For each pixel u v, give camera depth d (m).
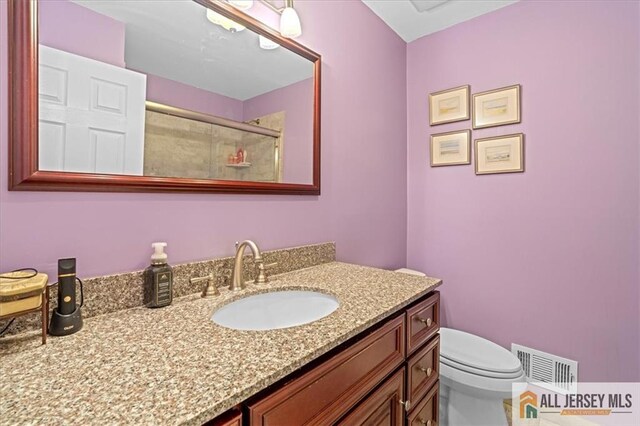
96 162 0.75
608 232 1.39
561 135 1.50
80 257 0.73
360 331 0.71
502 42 1.68
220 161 1.01
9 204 0.64
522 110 1.61
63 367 0.51
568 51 1.48
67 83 0.71
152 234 0.85
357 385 0.71
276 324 0.99
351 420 0.69
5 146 0.63
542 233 1.56
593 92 1.42
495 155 1.70
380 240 1.80
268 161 1.16
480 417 1.29
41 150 0.67
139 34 0.84
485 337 1.75
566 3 1.49
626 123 1.35
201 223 0.96
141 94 0.84
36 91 0.66
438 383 1.12
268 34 1.15
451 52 1.86
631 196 1.34
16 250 0.64
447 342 1.50
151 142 0.85
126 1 0.81
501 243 1.69
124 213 0.80
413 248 2.02
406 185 2.04
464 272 1.83
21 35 0.65
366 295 0.92
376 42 1.75
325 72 1.41
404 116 2.02
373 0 1.64
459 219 1.84
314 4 1.36
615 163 1.38
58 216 0.70
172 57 0.90
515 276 1.65
